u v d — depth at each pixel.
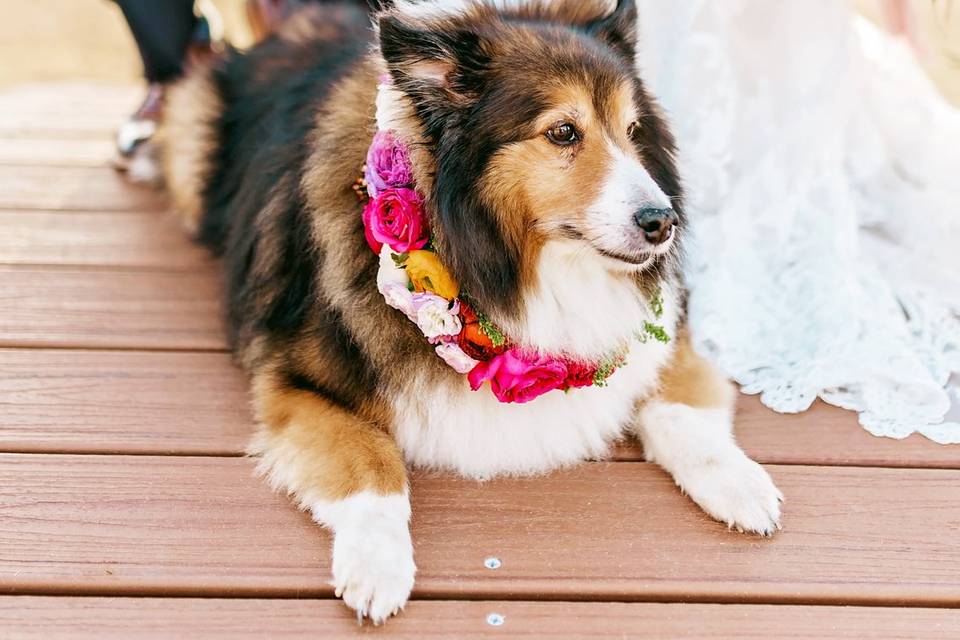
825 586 1.98
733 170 3.24
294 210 2.55
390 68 2.04
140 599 1.93
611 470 2.36
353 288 2.30
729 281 3.02
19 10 8.26
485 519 2.17
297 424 2.30
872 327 2.76
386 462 2.19
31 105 5.03
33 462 2.32
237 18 7.44
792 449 2.43
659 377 2.57
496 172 2.11
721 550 2.07
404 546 1.98
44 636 1.83
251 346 2.63
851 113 3.25
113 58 6.77
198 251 3.48
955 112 3.43
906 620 1.91
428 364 2.28
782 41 3.15
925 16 3.37
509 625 1.87
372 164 2.16
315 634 1.85
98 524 2.12
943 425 2.50
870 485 2.29
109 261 3.38
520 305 2.20
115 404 2.57
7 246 3.46
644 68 3.11
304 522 2.15
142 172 4.04
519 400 2.24
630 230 2.07
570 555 2.05
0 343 2.84
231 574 1.99
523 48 2.14
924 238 3.17
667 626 1.88
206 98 3.58
